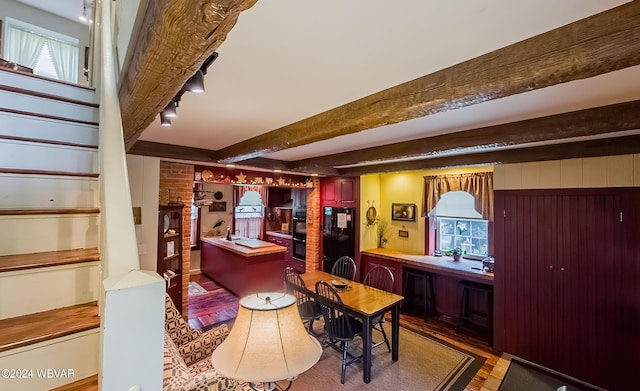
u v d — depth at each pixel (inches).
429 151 113.0
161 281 31.3
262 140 112.5
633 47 37.6
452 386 114.3
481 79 52.0
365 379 114.5
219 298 206.5
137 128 77.2
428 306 184.2
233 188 296.2
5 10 163.8
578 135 82.0
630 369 109.8
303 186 236.2
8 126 70.1
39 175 62.9
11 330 41.8
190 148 140.3
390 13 40.0
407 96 63.6
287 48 49.8
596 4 38.1
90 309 49.6
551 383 118.9
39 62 177.6
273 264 211.0
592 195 118.4
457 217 186.2
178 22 31.0
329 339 135.2
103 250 37.3
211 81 63.6
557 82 47.1
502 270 142.3
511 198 140.1
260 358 51.6
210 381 61.7
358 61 54.3
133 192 141.9
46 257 52.4
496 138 94.7
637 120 70.1
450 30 44.2
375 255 205.6
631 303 109.9
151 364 30.5
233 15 29.2
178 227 159.9
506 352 139.5
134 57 47.9
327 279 157.8
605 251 115.3
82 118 86.7
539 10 39.1
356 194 216.4
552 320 127.9
